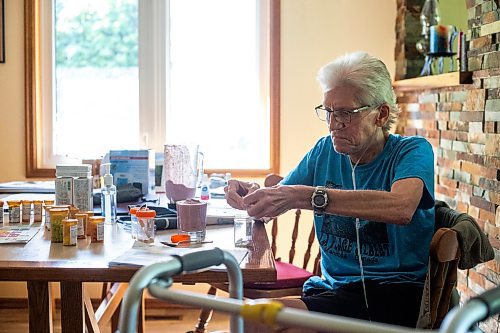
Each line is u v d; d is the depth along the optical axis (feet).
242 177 12.14
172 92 12.37
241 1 12.21
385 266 6.38
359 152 6.52
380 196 5.77
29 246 6.01
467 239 5.65
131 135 12.43
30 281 5.46
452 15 11.32
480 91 8.09
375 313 6.15
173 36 12.27
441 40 10.21
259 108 12.30
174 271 3.71
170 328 11.32
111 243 6.13
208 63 12.33
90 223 6.25
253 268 5.27
